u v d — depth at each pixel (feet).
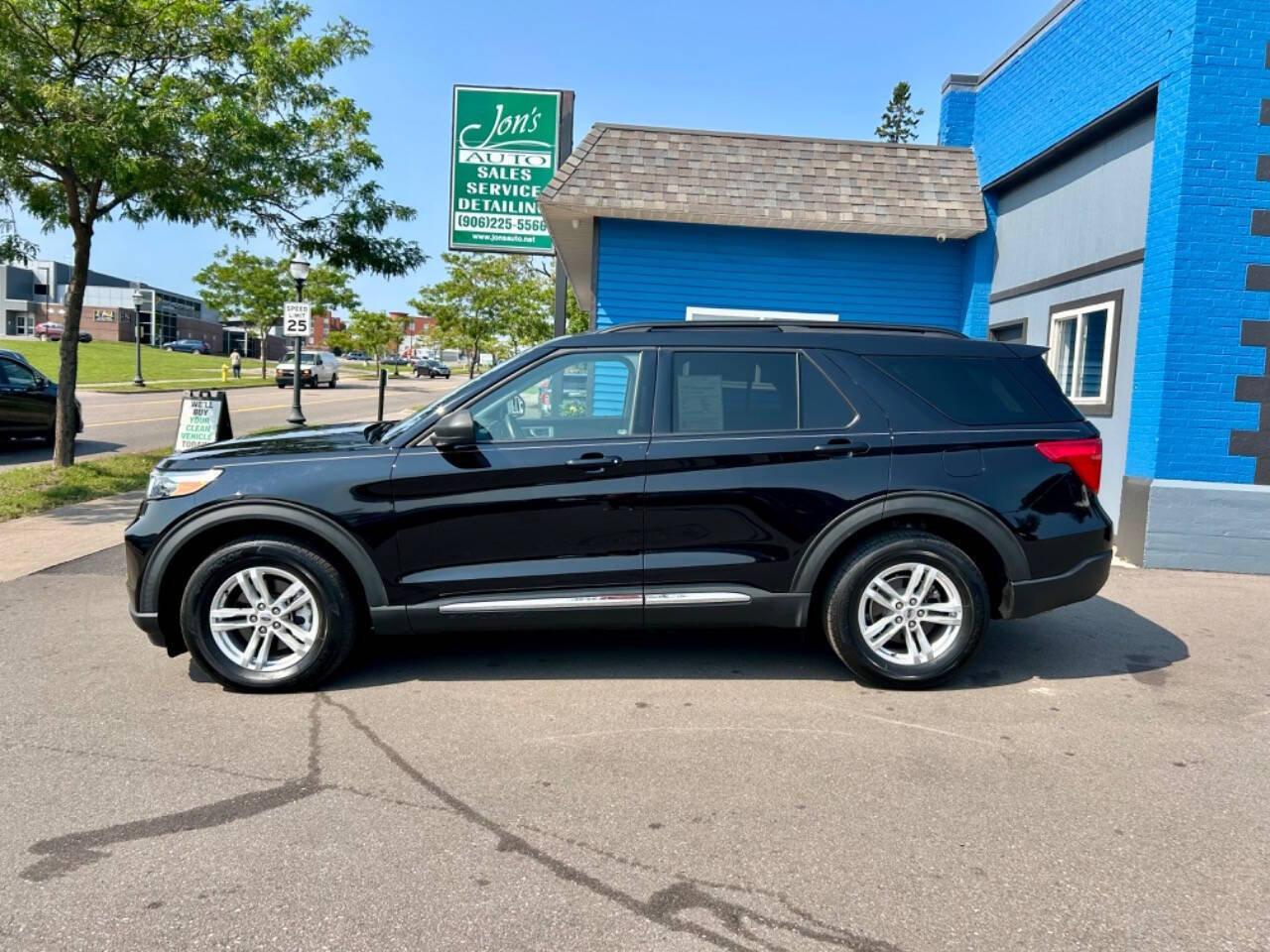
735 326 15.81
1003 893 9.33
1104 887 9.50
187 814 10.73
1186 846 10.37
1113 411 28.40
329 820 10.64
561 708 14.26
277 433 17.47
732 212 35.22
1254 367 25.05
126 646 17.16
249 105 35.70
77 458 44.70
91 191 36.42
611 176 35.50
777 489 14.80
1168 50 25.39
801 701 14.74
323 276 141.08
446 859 9.82
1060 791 11.69
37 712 13.87
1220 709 14.73
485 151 45.93
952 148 37.81
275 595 14.90
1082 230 30.35
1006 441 15.29
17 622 18.72
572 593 14.69
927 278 37.93
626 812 10.94
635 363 15.33
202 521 14.26
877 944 8.46
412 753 12.54
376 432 16.52
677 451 14.74
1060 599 15.40
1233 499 24.89
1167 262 25.12
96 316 264.11
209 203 35.47
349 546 14.30
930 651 15.16
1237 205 24.68
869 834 10.50
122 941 8.32
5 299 265.13
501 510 14.51
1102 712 14.51
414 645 17.43
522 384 15.15
